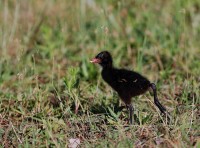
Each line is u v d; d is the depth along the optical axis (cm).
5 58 1825
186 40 1945
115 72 1451
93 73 1775
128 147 1253
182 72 1777
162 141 1286
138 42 1978
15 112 1496
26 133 1379
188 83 1597
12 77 1781
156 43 1964
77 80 1528
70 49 1994
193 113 1406
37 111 1481
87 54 1912
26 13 2219
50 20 2195
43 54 1927
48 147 1299
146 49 1923
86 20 2178
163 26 2075
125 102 1424
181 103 1524
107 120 1411
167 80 1734
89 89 1653
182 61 1864
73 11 2211
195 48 1911
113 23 2084
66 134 1354
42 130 1383
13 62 1866
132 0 2245
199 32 2034
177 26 2027
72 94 1493
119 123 1362
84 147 1302
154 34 2008
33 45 2028
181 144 1256
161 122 1398
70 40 2069
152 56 1895
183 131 1298
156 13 2177
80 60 1903
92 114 1452
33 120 1445
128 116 1437
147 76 1778
